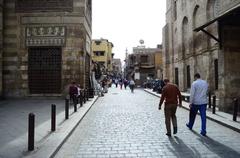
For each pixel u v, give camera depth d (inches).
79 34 871.1
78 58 868.0
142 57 2522.1
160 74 2137.1
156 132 374.9
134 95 1231.5
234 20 534.3
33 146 264.5
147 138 336.8
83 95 800.3
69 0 872.3
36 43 867.4
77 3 873.5
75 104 574.9
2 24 856.9
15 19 871.1
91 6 1229.1
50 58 872.3
